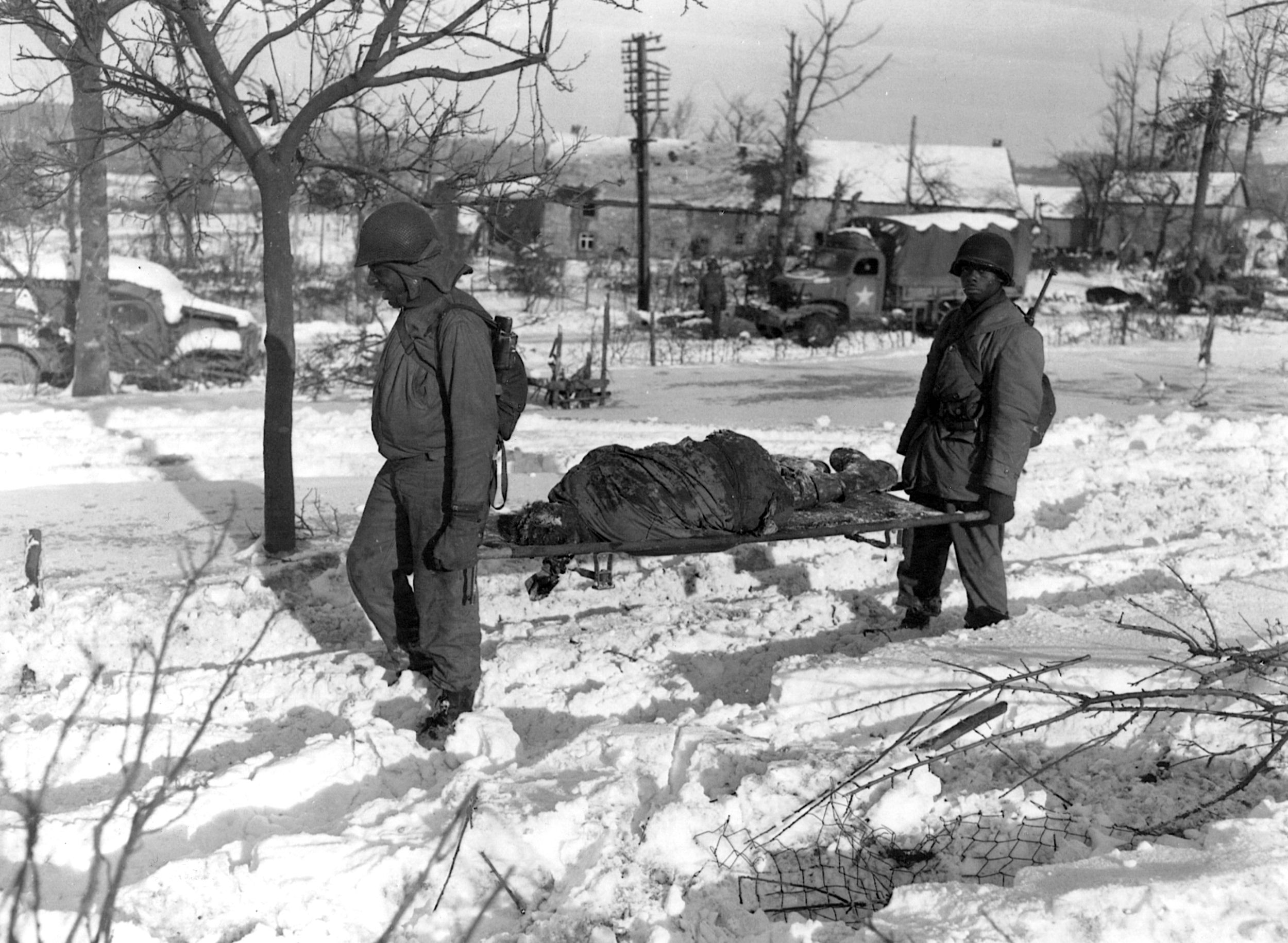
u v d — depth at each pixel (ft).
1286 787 12.84
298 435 36.47
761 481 17.11
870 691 14.69
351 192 28.58
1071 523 26.84
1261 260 163.63
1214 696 14.26
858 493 19.15
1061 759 12.42
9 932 8.75
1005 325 17.61
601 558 23.34
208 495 29.32
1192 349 81.00
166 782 9.55
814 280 89.45
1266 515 28.30
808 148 190.90
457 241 32.35
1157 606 19.07
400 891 10.96
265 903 10.69
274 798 12.95
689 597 22.11
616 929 10.62
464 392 14.39
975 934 9.38
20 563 22.85
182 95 24.36
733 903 11.05
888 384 59.26
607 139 188.03
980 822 12.29
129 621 19.44
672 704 16.51
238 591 20.85
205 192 28.48
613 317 105.29
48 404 46.78
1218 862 10.06
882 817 12.16
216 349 56.85
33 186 27.14
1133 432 39.68
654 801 12.40
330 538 24.89
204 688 16.56
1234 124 51.21
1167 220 177.17
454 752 14.25
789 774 12.51
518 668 17.54
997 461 17.48
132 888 10.68
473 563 14.70
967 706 13.35
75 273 55.31
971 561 18.40
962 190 196.54
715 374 63.93
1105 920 9.39
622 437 39.45
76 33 24.49
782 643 19.20
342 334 75.05
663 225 178.91
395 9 21.70
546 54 22.38
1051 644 16.16
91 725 14.88
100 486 30.45
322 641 19.29
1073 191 232.12
